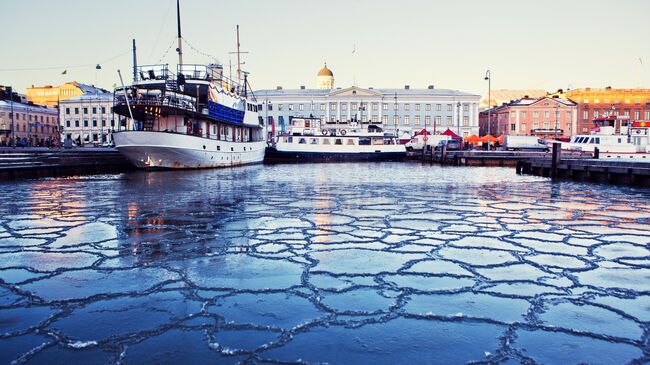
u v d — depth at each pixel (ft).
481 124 388.57
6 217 32.35
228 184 64.49
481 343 11.85
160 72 100.01
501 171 107.76
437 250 21.58
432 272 17.84
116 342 11.96
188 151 101.09
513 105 318.45
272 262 19.42
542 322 13.10
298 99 334.44
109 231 26.63
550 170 86.02
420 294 15.37
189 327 12.83
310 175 88.58
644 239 24.20
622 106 310.65
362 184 64.80
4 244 23.04
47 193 50.90
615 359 11.03
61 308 14.24
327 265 18.94
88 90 356.79
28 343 11.93
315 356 11.20
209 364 10.84
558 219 31.24
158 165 100.68
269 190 54.60
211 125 113.60
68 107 301.43
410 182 69.21
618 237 24.76
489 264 19.01
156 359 11.07
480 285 16.28
